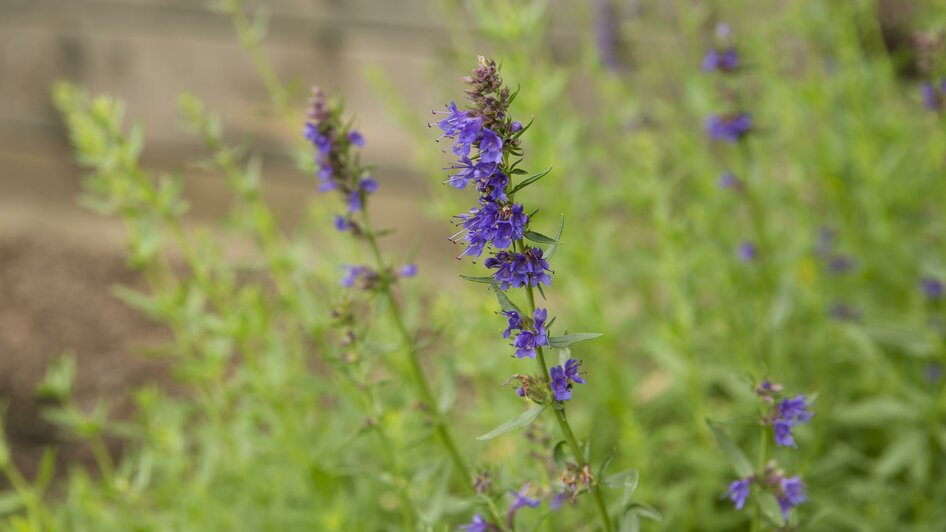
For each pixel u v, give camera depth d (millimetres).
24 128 2414
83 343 1844
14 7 2365
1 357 1831
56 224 2234
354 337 954
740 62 1149
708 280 1257
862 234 1345
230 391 1191
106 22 2289
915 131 1392
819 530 1118
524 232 757
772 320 1163
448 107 754
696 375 1175
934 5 1338
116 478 1161
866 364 1242
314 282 1319
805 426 1149
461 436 1193
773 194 1288
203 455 1219
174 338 1824
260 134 2170
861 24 1519
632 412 1178
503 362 1115
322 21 2078
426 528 941
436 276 1791
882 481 1136
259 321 1146
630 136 1368
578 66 1741
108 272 2039
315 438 1193
